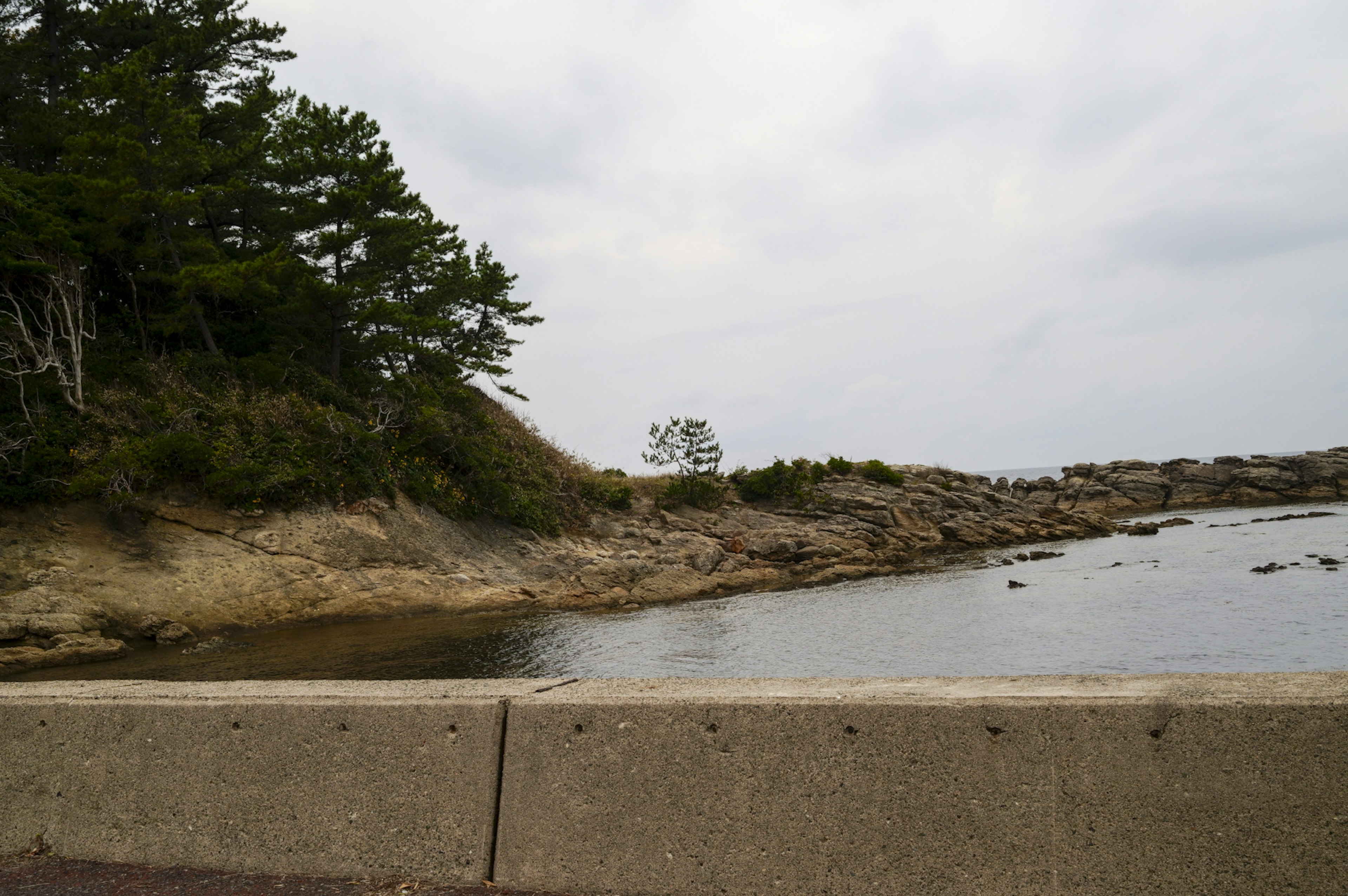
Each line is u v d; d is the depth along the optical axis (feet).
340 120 101.40
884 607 74.43
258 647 55.52
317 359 96.37
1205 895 7.64
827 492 141.38
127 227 81.82
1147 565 96.27
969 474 190.08
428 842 9.94
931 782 8.46
